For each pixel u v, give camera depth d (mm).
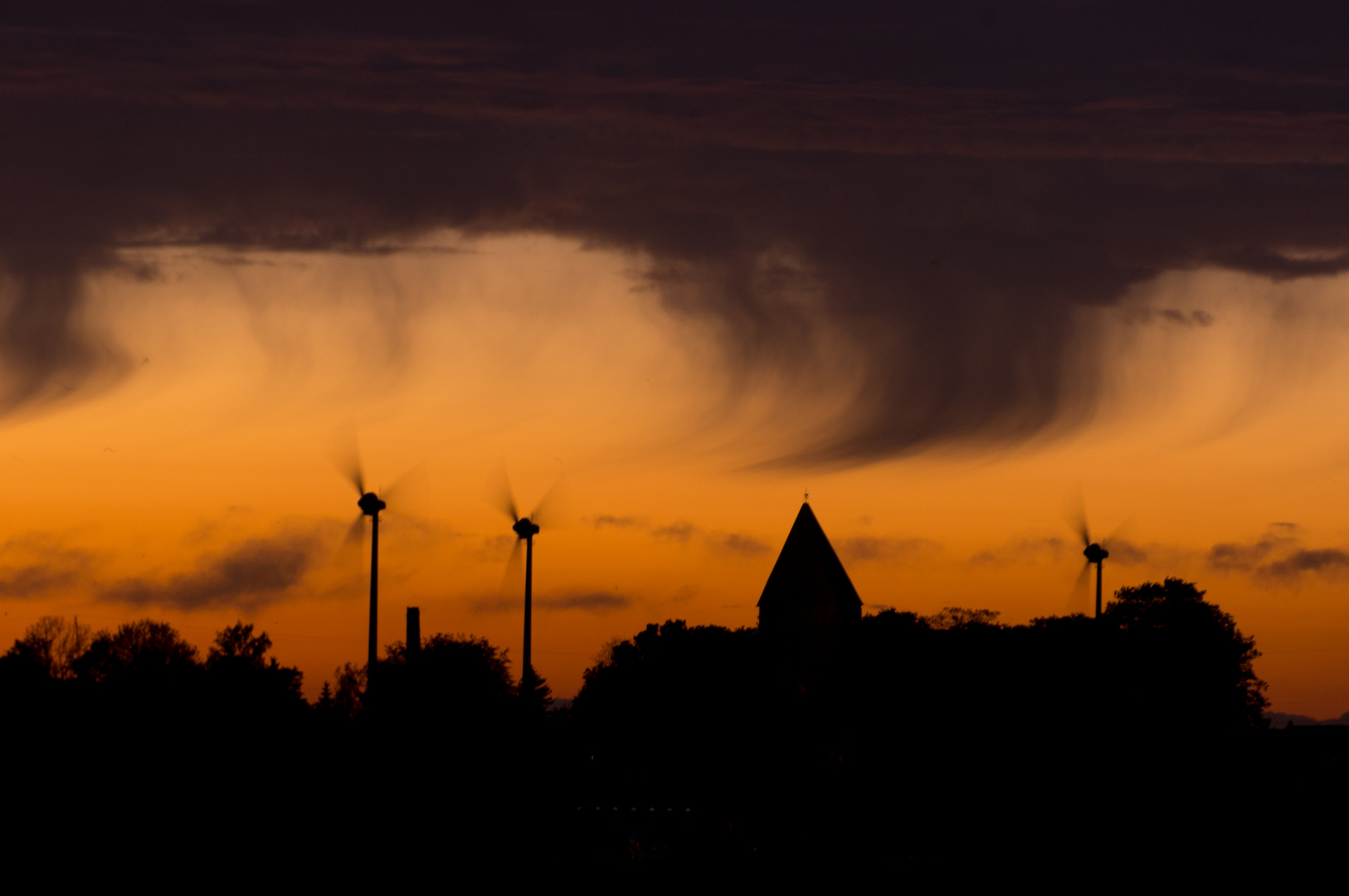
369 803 160875
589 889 169250
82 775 165750
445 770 167000
